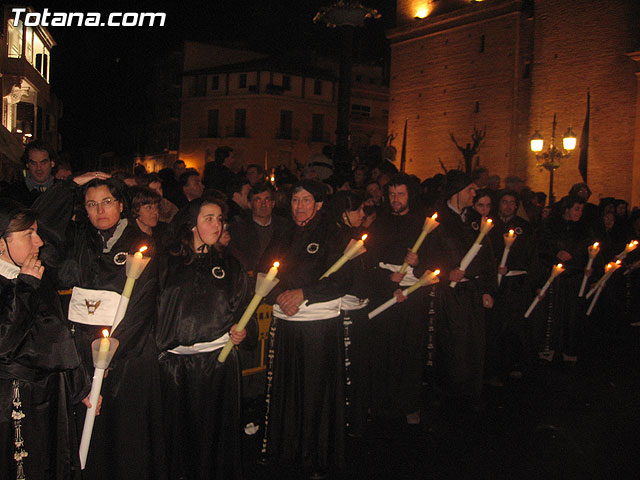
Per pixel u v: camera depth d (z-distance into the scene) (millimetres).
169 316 3881
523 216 8000
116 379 3688
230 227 5984
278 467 4777
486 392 6820
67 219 3771
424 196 7898
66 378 3426
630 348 9070
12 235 3168
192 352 3955
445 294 5914
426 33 31312
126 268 3393
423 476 4691
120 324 3629
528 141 27062
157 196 4953
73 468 3443
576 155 25250
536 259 7297
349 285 4547
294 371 4531
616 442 5434
